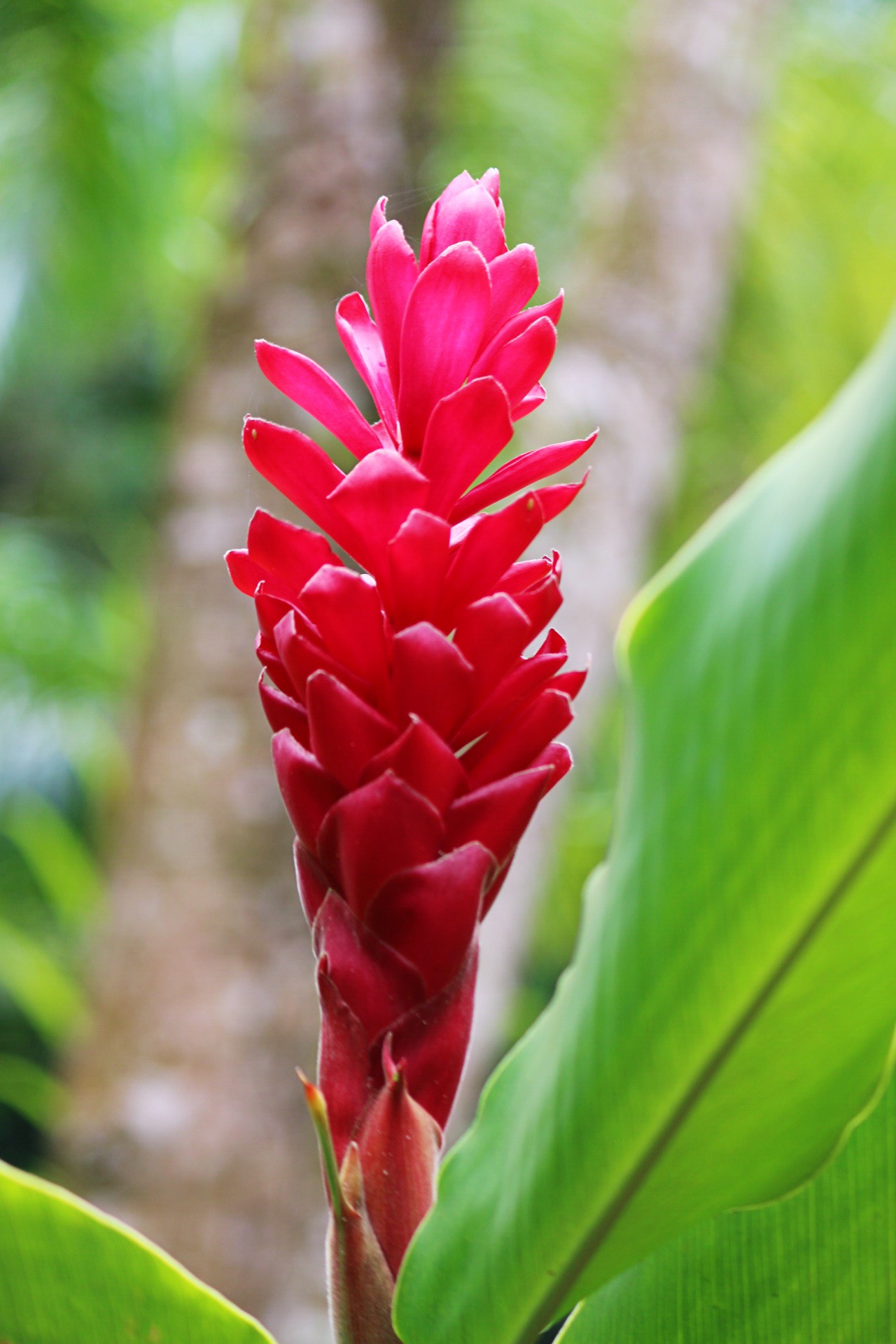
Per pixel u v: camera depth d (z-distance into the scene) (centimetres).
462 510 59
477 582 58
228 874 173
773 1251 63
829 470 56
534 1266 59
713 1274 64
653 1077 57
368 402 197
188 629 184
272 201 199
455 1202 60
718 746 57
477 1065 175
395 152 203
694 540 58
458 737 59
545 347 59
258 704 180
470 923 58
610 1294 64
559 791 184
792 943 56
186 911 172
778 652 56
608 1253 59
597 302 201
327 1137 58
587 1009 58
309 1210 170
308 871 59
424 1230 59
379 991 59
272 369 60
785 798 56
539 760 60
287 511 187
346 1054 59
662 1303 64
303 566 59
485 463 58
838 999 57
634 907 57
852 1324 63
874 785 55
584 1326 64
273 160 200
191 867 173
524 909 181
